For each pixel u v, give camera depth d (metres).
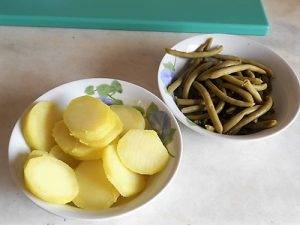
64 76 0.51
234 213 0.41
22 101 0.48
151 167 0.38
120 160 0.38
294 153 0.46
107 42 0.56
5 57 0.52
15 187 0.41
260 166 0.44
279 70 0.49
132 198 0.38
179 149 0.40
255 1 0.60
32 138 0.39
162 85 0.46
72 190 0.36
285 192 0.43
